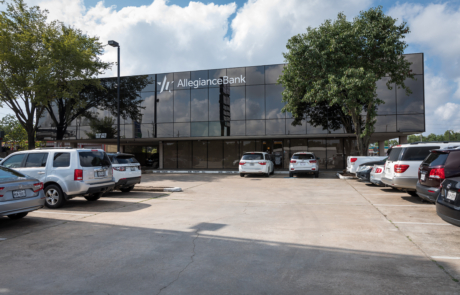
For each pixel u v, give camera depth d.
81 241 5.28
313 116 21.05
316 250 4.68
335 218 6.96
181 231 5.91
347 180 16.34
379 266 3.99
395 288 3.32
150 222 6.72
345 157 24.55
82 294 3.25
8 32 19.83
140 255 4.52
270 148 25.94
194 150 27.64
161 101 23.92
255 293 3.24
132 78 24.44
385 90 19.67
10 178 6.34
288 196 10.75
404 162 9.09
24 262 4.25
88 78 22.27
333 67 16.61
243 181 16.58
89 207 8.76
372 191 11.70
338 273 3.77
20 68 20.12
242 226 6.28
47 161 8.76
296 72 17.61
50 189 8.60
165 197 10.73
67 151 8.71
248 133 22.17
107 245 5.03
